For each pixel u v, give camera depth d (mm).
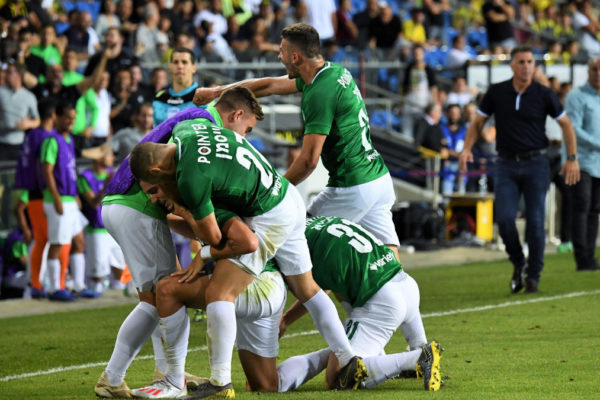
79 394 14219
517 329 19672
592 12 60719
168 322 13320
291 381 13891
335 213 16766
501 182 24312
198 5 43562
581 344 17734
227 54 42000
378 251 14164
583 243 29562
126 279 25578
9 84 31812
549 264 31828
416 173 38531
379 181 16703
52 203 26234
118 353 13562
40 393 14438
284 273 13695
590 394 13281
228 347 12945
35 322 22922
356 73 43375
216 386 12953
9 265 28594
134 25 39469
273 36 45594
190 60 19062
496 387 13797
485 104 24359
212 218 12648
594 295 24547
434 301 24375
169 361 13562
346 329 14039
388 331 13992
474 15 54281
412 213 37250
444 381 14273
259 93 16766
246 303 13297
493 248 36969
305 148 15938
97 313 24234
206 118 14219
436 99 43438
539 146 23953
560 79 45594
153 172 12727
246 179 12906
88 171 27719
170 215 13891
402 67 44031
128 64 35531
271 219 13133
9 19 36375
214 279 13055
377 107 43344
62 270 26625
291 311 14914
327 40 43188
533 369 15320
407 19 55031
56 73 32938
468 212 38625
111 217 13797
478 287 26797
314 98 15867
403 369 13672
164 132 14195
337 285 13930
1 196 29625
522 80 23734
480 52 48438
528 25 57312
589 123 28797
